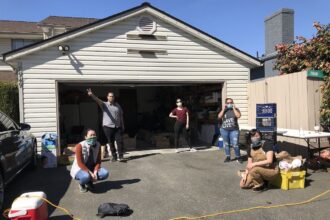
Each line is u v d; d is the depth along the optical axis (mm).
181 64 12008
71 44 11070
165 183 7477
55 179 8133
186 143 12828
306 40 11383
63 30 19609
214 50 12312
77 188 7223
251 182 6801
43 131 10852
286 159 7090
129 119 18156
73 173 6828
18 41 20016
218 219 5336
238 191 6758
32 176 8531
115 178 7988
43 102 10867
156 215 5566
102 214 5531
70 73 11078
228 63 12438
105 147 10695
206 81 12242
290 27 15547
